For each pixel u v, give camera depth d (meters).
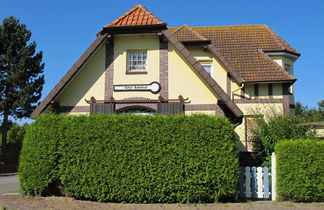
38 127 11.55
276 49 20.28
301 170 10.99
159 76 14.30
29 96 33.56
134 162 10.86
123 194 10.78
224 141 10.92
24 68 33.72
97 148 11.05
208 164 10.78
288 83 18.27
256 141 13.92
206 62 18.36
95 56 14.71
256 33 22.11
